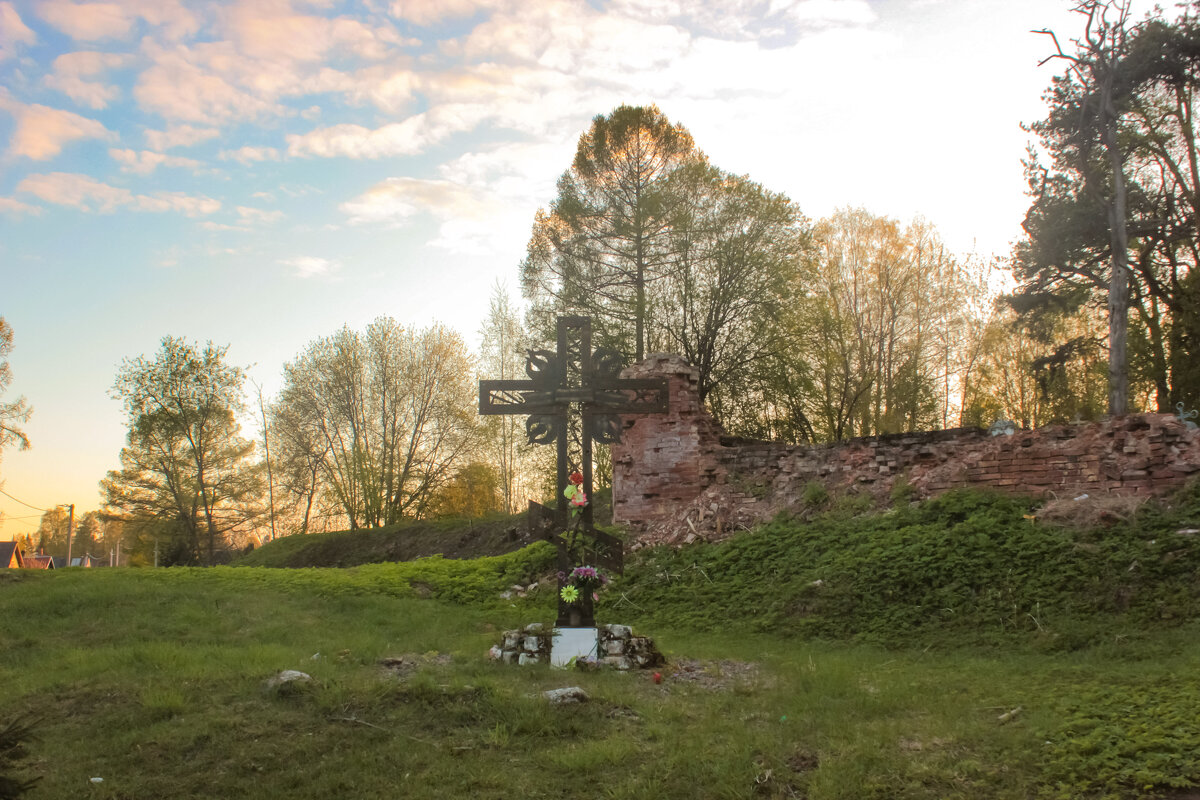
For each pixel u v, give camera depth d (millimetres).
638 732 6977
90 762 6172
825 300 31969
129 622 11656
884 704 7547
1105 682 7965
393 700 7379
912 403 31016
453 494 36656
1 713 7137
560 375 10188
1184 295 24391
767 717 7387
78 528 92188
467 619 13656
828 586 13133
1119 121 23547
